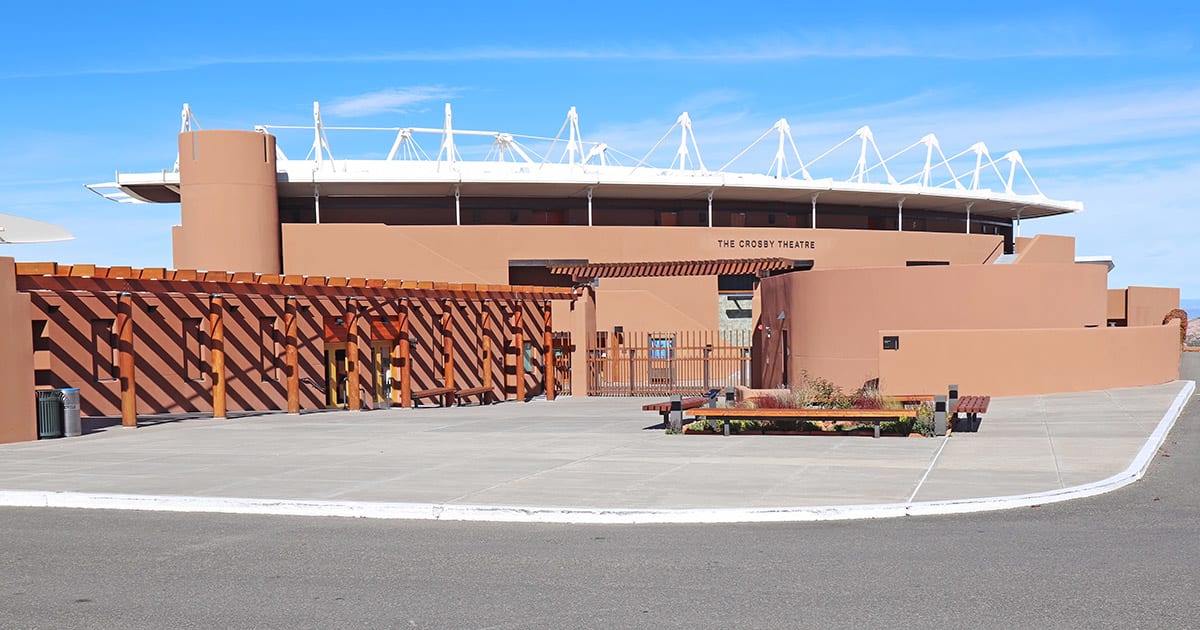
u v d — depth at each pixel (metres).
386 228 48.88
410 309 33.94
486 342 35.38
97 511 11.00
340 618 6.84
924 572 7.89
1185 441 16.19
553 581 7.76
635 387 43.06
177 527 10.02
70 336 23.28
